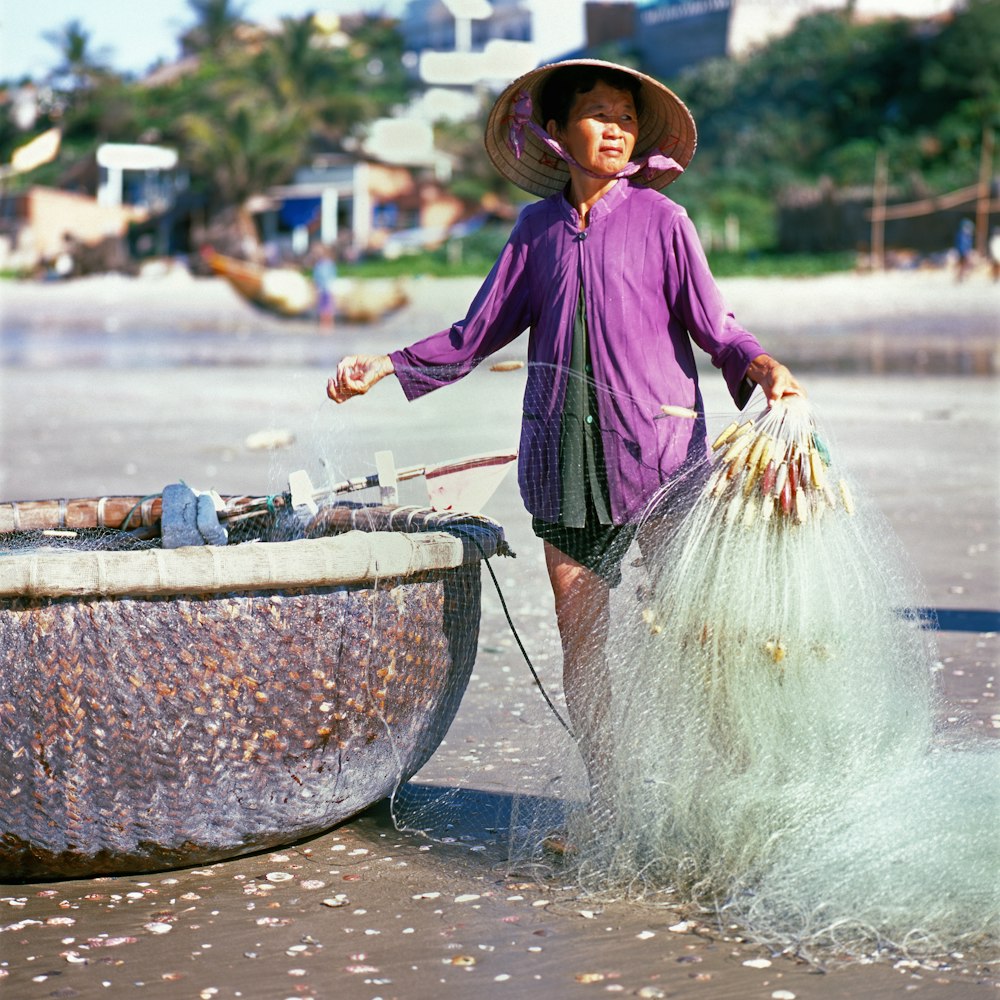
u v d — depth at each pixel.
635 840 3.43
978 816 3.21
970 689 4.85
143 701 3.20
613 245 3.59
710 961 2.99
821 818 3.25
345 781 3.50
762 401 3.91
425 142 67.31
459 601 3.71
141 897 3.38
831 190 47.28
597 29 74.50
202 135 63.53
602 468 3.61
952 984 2.87
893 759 3.39
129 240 68.06
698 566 3.42
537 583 6.82
